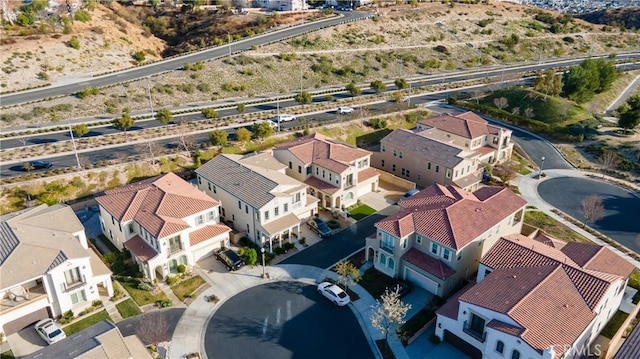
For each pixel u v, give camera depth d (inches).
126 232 1940.2
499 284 1496.1
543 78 4077.3
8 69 3683.6
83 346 1294.3
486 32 5871.1
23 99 3373.5
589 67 4227.4
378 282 1861.5
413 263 1803.6
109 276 1745.8
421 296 1784.0
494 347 1366.9
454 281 1782.7
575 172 2935.5
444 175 2573.8
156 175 2588.6
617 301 1626.5
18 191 2306.8
